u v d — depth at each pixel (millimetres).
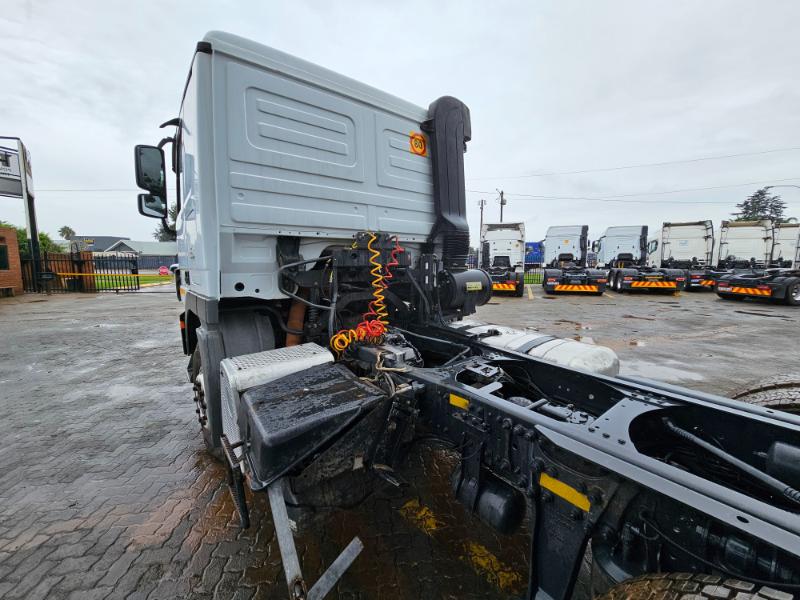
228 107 2191
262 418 1508
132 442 3377
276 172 2391
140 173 3143
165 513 2428
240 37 2225
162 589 1866
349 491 1771
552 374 2252
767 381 2242
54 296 15469
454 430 1775
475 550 2125
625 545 1146
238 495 1746
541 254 29172
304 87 2484
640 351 6453
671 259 20609
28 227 16188
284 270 2504
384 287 2912
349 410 1586
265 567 2004
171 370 5562
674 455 1720
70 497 2598
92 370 5566
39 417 3916
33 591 1849
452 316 3422
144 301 13898
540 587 1412
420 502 2545
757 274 13383
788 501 1420
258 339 2447
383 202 2961
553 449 1331
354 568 1992
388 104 2953
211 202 2188
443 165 3273
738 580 920
